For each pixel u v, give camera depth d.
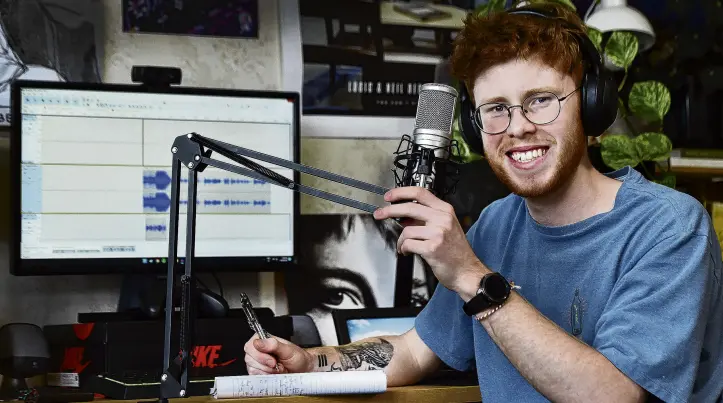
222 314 1.92
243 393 1.49
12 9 2.07
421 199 1.33
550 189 1.44
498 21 1.45
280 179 1.37
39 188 1.91
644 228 1.43
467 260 1.35
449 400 1.68
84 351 1.80
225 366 1.82
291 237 2.06
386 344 1.77
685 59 2.53
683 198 1.44
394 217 1.34
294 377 1.51
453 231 1.33
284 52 2.26
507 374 1.60
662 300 1.34
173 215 1.42
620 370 1.31
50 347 1.84
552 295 1.53
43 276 2.07
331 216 2.26
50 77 2.10
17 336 1.78
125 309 2.00
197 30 2.21
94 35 2.13
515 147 1.43
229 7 2.23
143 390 1.56
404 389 1.65
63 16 2.11
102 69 2.13
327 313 2.24
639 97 2.27
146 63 2.17
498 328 1.35
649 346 1.31
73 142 1.93
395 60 2.34
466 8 2.40
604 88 1.42
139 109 1.98
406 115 2.35
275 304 2.21
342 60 2.30
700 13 2.54
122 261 1.95
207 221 2.01
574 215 1.51
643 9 2.51
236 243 2.03
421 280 2.31
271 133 2.06
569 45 1.41
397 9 2.35
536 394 1.56
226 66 2.22
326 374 1.54
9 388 1.78
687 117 2.51
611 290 1.45
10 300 2.04
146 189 1.97
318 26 2.29
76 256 1.92
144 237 1.97
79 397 1.63
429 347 1.75
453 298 1.75
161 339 1.77
